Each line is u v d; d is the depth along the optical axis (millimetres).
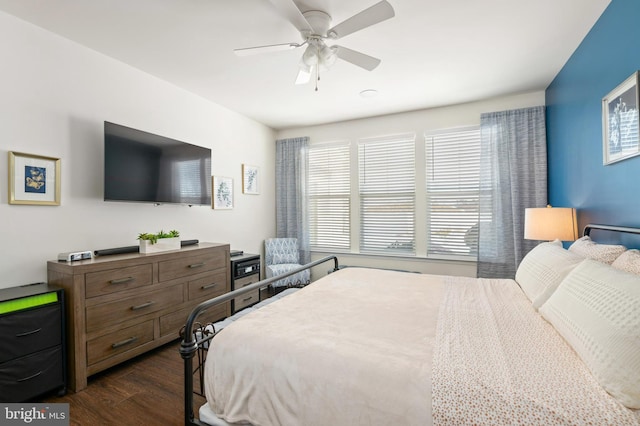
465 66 2832
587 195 2365
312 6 1963
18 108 2105
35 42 2182
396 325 1432
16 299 1787
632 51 1724
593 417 806
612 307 1034
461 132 3836
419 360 1083
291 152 4770
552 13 2072
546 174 3316
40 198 2203
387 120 4250
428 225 4035
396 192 4234
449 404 910
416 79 3100
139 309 2410
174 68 2844
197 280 2957
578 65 2492
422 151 4043
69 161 2377
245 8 1990
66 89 2357
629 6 1746
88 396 1962
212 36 2326
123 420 1730
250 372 1211
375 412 971
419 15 2082
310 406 1073
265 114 4199
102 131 2586
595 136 2213
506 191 3484
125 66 2758
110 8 1987
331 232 4672
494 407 875
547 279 1688
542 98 3420
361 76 3020
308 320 1501
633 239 1756
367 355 1122
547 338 1262
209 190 3494
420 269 4066
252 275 3746
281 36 2334
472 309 1661
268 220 4754
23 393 1789
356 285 2213
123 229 2758
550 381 950
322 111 4078
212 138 3707
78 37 2340
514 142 3428
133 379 2162
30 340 1827
